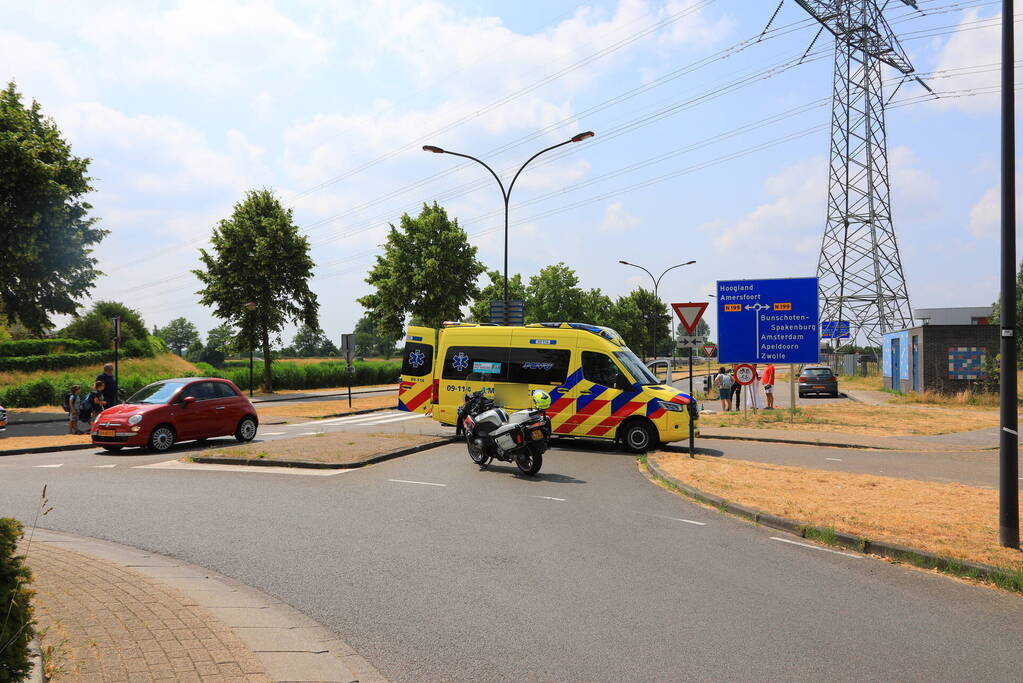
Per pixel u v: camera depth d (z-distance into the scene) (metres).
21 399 31.02
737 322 22.73
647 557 6.41
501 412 11.84
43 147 26.64
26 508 8.28
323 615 4.77
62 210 26.88
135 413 13.80
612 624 4.68
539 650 4.21
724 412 24.39
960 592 5.51
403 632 4.48
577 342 15.12
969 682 3.86
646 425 14.31
